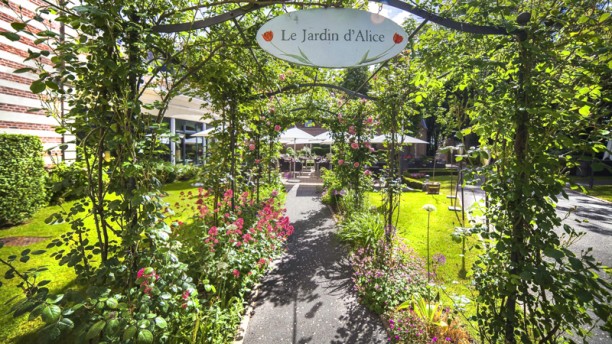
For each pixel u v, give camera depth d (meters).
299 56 2.05
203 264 2.63
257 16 2.52
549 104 1.67
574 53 1.71
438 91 3.31
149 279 1.59
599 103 1.65
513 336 1.77
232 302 2.60
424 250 4.21
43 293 1.24
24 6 5.62
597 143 1.52
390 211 3.61
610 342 2.30
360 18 2.04
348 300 3.02
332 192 7.60
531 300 1.70
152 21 1.86
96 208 1.72
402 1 1.88
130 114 1.66
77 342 1.23
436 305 2.44
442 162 19.88
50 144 6.50
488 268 1.86
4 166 4.82
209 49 2.64
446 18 1.86
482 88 1.98
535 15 1.71
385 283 2.96
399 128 3.82
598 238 5.08
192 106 7.83
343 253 4.30
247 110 3.85
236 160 4.07
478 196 8.74
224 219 3.33
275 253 3.85
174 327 1.97
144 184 1.76
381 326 2.60
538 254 1.65
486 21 1.83
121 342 1.35
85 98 1.66
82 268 1.69
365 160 5.77
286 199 8.53
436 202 7.91
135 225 1.66
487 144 2.07
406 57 3.30
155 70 1.95
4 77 5.48
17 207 4.98
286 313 2.78
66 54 1.49
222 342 2.21
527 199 1.62
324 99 5.98
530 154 1.71
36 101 6.14
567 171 1.76
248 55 2.93
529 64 1.67
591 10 1.65
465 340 2.21
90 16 1.53
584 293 1.36
